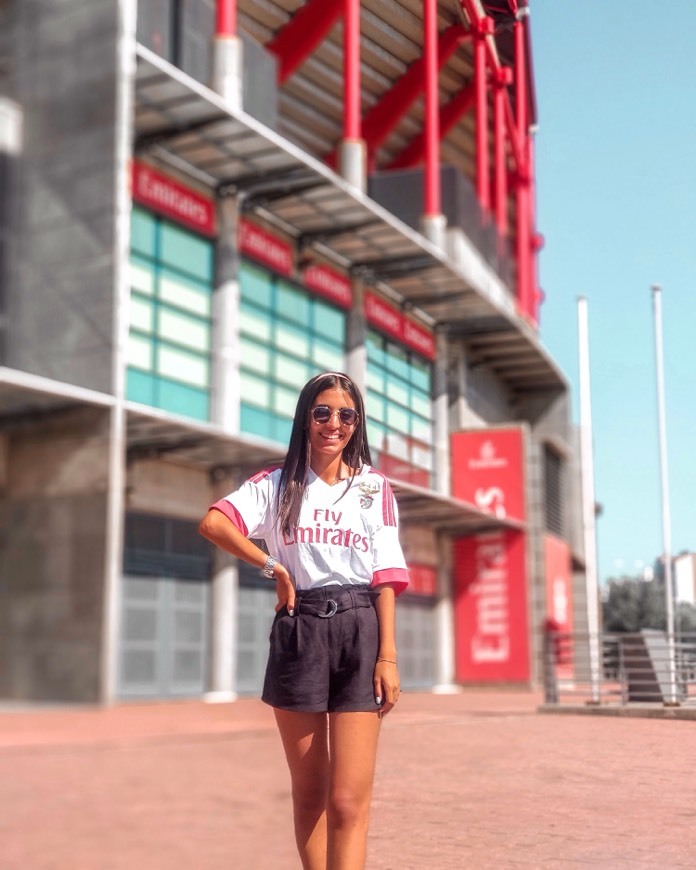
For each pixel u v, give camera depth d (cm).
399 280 2495
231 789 448
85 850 286
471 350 3145
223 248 2066
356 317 2445
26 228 1298
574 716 1092
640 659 1043
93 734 706
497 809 457
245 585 2191
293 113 2041
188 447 1886
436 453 2589
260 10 1377
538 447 3061
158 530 1973
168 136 1852
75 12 1218
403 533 2709
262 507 286
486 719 1050
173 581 2002
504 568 2938
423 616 2845
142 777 452
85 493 1305
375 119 2062
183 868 278
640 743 604
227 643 2086
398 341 2577
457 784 535
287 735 279
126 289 1323
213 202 2062
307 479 281
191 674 2036
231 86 1825
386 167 2427
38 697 1162
